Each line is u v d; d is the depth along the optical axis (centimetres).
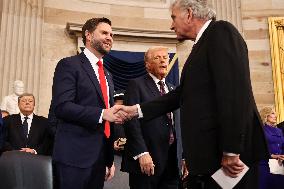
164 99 256
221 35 197
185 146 201
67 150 243
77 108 241
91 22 280
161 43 852
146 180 294
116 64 818
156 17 884
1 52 734
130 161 301
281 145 531
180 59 856
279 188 480
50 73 780
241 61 187
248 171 193
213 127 194
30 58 757
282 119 810
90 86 257
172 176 306
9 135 477
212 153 192
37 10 790
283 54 856
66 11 827
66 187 238
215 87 189
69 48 805
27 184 234
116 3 870
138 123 298
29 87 740
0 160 236
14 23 761
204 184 202
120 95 439
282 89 831
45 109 757
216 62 190
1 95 710
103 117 243
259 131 195
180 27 226
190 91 204
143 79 329
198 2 221
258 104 835
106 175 286
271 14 893
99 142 249
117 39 834
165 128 305
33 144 477
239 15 883
